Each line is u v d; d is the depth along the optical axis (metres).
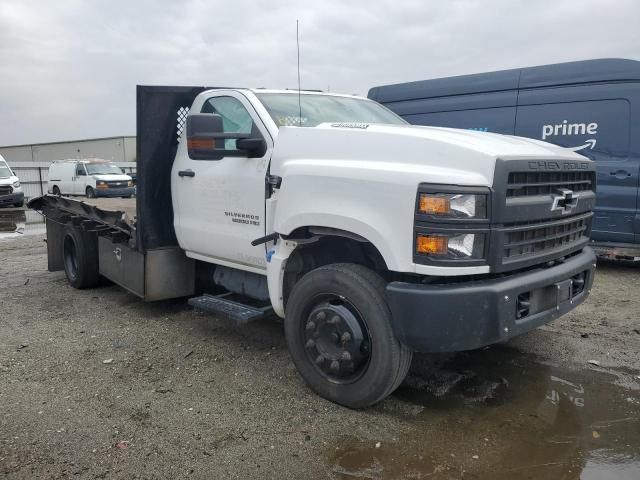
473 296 3.13
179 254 5.47
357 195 3.40
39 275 8.01
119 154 49.78
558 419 3.51
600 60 7.73
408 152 3.36
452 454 3.13
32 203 7.80
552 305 3.62
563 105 8.04
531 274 3.43
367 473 2.96
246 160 4.38
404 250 3.20
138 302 6.32
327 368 3.69
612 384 4.01
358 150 3.57
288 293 4.11
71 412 3.65
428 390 3.94
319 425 3.46
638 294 6.48
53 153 55.47
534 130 8.34
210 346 4.86
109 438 3.33
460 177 3.11
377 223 3.30
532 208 3.33
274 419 3.54
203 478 2.94
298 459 3.10
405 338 3.27
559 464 3.02
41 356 4.66
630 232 7.61
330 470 2.99
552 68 8.16
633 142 7.50
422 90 9.66
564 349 4.68
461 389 3.96
